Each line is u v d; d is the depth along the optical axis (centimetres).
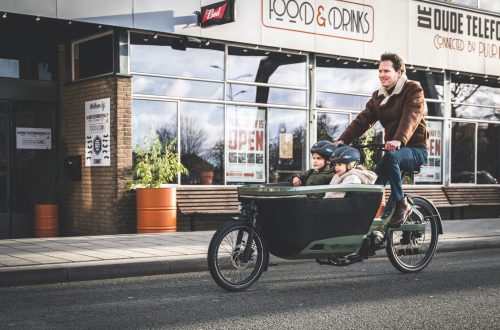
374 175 681
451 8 1667
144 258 783
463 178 1719
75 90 1294
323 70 1464
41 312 545
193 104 1294
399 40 1562
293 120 1423
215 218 1302
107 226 1216
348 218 657
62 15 1123
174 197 1202
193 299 600
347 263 685
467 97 1731
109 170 1210
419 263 769
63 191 1321
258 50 1368
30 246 900
